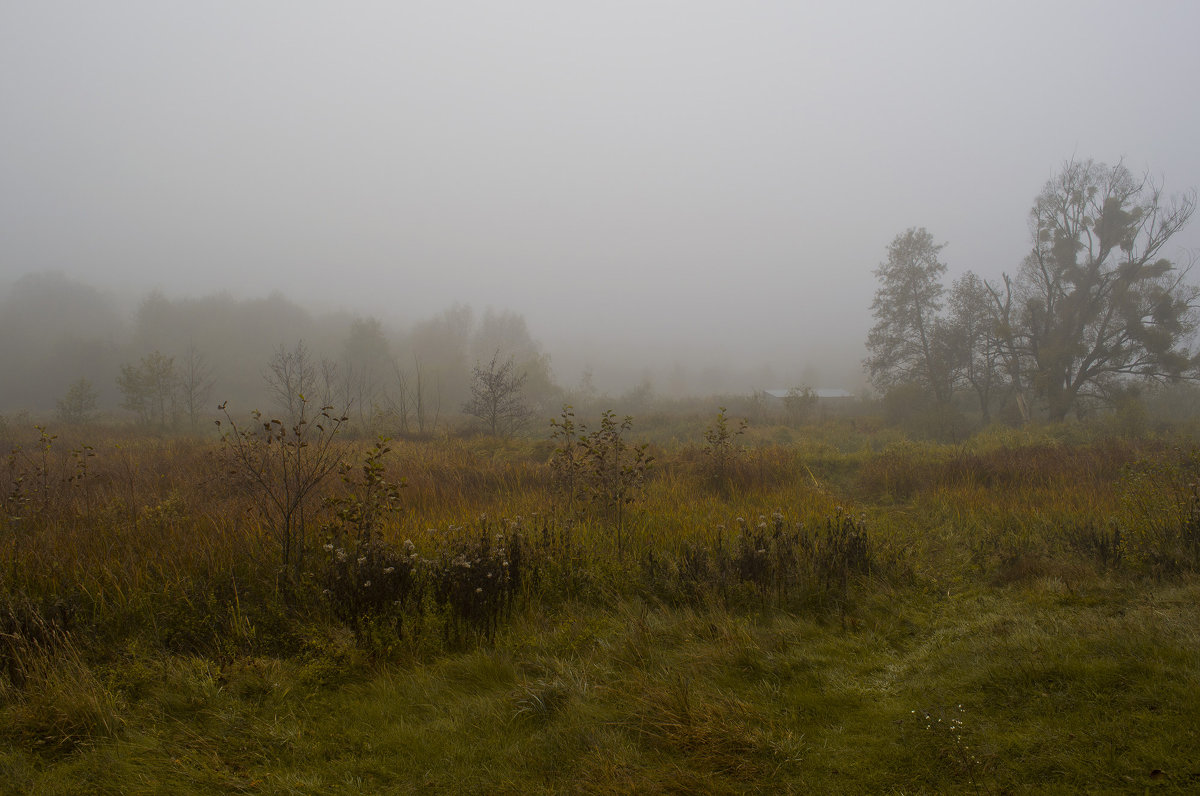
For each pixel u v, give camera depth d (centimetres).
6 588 426
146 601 431
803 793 257
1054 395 2355
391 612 428
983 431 2136
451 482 936
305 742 302
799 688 353
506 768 281
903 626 450
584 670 368
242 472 728
